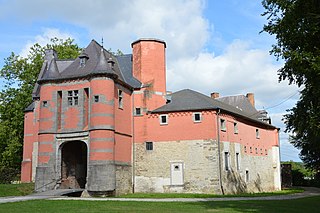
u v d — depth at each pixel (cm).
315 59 1582
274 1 1792
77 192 3109
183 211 1850
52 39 5356
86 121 3259
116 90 3381
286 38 1741
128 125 3603
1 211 1777
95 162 3080
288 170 6028
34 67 5112
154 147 3622
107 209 1906
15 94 5119
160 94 3816
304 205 2338
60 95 3391
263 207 2141
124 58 4094
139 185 3572
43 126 3309
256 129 4588
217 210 1933
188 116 3597
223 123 3681
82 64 3456
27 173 4028
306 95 1869
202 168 3466
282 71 1839
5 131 4988
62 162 3369
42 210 1839
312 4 1653
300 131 2075
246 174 4084
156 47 3903
